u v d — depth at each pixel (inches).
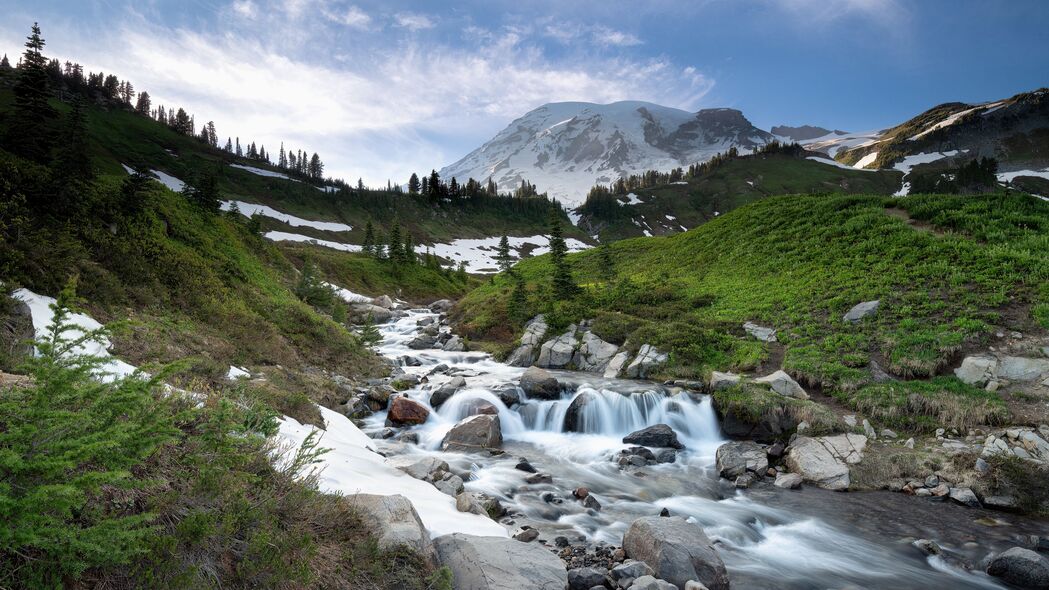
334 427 509.4
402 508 279.3
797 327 1015.0
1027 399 631.8
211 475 210.1
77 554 141.9
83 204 769.6
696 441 703.7
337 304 1604.3
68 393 159.0
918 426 629.9
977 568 378.9
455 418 757.3
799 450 601.3
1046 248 1073.5
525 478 517.0
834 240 1499.8
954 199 1525.6
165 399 262.7
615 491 513.3
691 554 317.1
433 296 3233.3
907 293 1010.1
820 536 426.6
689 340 1039.6
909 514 472.7
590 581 293.3
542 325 1328.7
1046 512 471.8
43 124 1127.6
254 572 183.2
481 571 245.0
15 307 403.2
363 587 211.8
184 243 1035.3
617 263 2290.8
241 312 837.2
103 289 602.2
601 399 778.8
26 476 139.0
